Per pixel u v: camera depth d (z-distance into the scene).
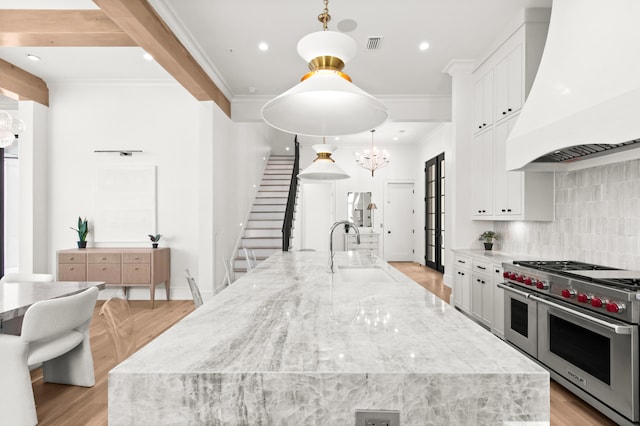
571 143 2.13
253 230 7.09
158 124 5.41
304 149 9.65
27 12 3.33
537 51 3.38
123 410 0.83
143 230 5.37
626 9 1.97
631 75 1.80
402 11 3.41
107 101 5.40
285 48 4.21
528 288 2.79
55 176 5.36
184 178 5.40
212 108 5.00
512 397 0.83
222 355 0.94
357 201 9.52
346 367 0.86
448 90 5.56
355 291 1.80
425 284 6.45
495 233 4.54
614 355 1.96
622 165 2.66
